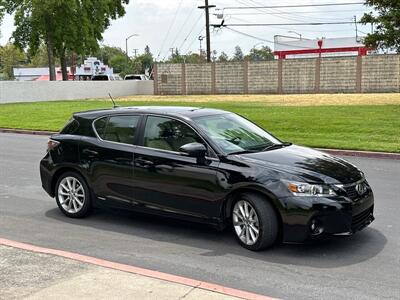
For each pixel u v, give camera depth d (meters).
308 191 5.64
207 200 6.24
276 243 6.14
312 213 5.59
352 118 19.64
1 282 4.79
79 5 44.03
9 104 34.00
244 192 5.99
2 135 19.59
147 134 6.93
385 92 38.53
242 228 6.08
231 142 6.52
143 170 6.75
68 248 6.19
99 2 45.91
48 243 6.39
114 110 7.44
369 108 23.28
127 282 4.75
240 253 5.91
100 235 6.71
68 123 7.84
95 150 7.25
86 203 7.40
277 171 5.83
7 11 43.72
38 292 4.55
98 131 7.40
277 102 31.38
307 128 17.94
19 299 4.41
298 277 5.16
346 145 14.46
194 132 6.54
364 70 39.12
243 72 44.25
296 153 6.42
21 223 7.32
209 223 6.31
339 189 5.72
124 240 6.48
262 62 43.28
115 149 7.06
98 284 4.71
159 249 6.11
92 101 36.50
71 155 7.48
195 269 5.43
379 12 23.66
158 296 4.43
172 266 5.52
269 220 5.80
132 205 6.94
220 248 6.11
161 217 6.92
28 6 42.44
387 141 14.84
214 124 6.79
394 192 8.91
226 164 6.13
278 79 42.81
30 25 43.31
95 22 46.09
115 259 5.77
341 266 5.45
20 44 43.91
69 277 4.89
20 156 13.86
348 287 4.89
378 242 6.20
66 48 45.91
